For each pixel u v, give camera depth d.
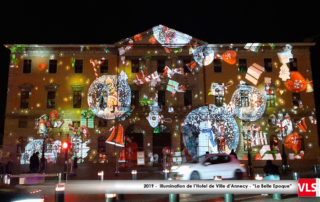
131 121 38.03
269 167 13.98
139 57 39.69
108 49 39.69
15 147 36.72
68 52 39.62
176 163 31.03
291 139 37.34
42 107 38.28
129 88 38.97
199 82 38.97
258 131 37.53
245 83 38.97
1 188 6.02
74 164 32.31
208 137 37.16
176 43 39.69
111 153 36.97
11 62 39.09
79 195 12.91
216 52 39.81
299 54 39.88
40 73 39.09
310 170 26.95
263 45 39.34
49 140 37.12
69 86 38.94
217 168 16.83
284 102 38.59
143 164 35.81
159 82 39.19
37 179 18.14
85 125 37.84
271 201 10.59
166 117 38.09
